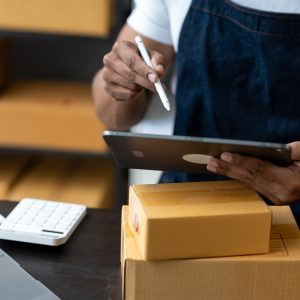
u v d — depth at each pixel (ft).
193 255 3.18
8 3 7.58
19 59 9.19
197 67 4.77
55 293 3.42
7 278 3.44
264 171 3.69
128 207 3.66
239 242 3.21
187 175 4.91
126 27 5.18
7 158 9.07
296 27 4.51
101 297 3.41
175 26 4.84
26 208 4.21
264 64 4.62
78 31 7.60
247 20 4.58
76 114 7.94
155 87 3.91
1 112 8.01
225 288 3.21
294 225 3.61
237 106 4.75
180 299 3.21
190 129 4.92
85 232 4.07
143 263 3.15
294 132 4.68
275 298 3.25
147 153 3.53
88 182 8.54
